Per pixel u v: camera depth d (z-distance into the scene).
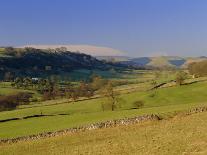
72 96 187.50
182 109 78.94
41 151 63.47
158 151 51.34
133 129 68.50
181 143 53.53
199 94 156.12
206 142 52.19
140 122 72.44
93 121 81.25
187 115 72.88
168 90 164.12
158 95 159.38
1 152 66.19
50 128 81.50
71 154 58.22
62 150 61.91
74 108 154.62
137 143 57.88
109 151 55.94
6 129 91.19
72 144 65.00
